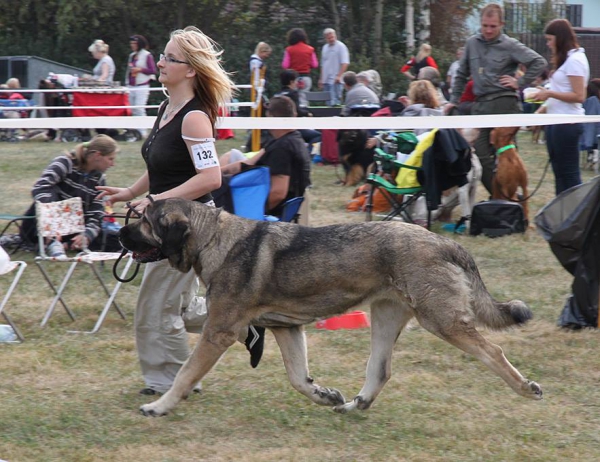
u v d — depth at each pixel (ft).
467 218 37.63
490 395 19.66
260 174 25.81
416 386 20.21
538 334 24.17
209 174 17.60
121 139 70.49
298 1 104.06
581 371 21.17
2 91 64.59
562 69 32.99
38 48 102.68
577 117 31.58
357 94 51.98
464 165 35.47
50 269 31.68
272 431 17.60
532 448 16.70
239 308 17.34
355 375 21.12
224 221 17.57
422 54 72.38
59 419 18.02
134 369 21.36
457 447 16.76
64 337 24.14
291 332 18.34
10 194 46.60
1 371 21.12
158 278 18.54
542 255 33.68
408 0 100.63
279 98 32.12
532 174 55.06
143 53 70.49
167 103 18.47
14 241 34.09
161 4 100.63
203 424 17.87
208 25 101.19
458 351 22.81
